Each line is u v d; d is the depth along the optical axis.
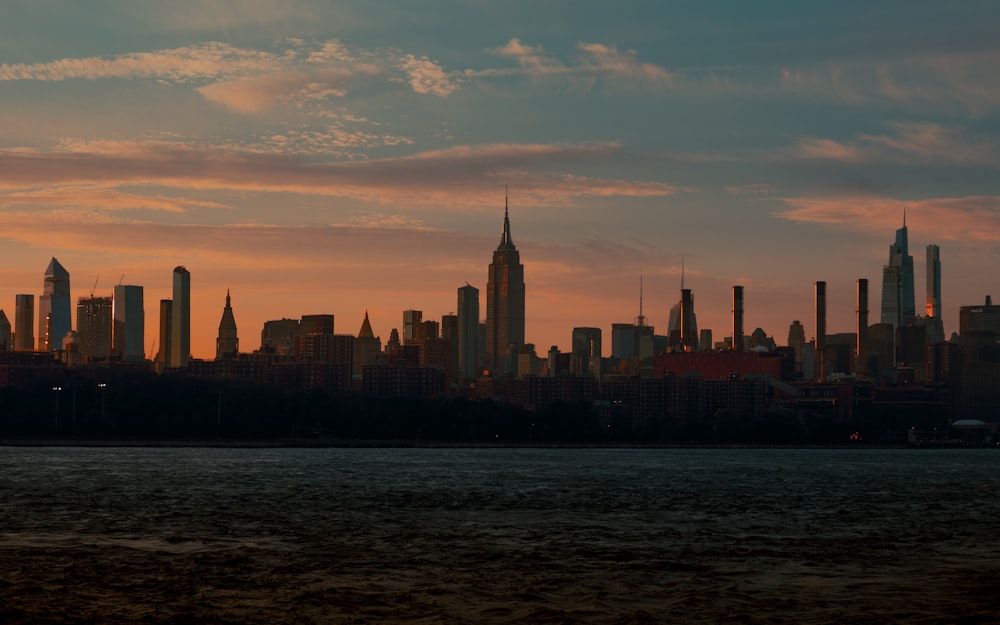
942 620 91.31
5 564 115.56
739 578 112.19
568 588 105.12
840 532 160.00
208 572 112.25
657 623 89.44
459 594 101.12
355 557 125.19
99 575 109.44
